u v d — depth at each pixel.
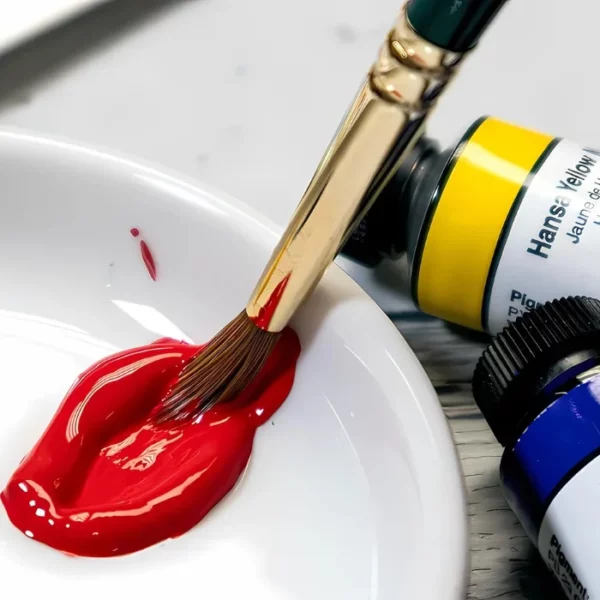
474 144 0.31
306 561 0.28
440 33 0.20
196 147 0.43
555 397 0.26
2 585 0.27
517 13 0.53
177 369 0.32
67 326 0.34
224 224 0.32
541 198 0.30
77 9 0.45
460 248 0.31
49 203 0.33
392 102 0.22
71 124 0.42
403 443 0.27
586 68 0.50
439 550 0.24
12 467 0.30
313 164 0.43
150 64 0.46
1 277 0.35
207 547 0.29
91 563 0.28
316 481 0.30
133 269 0.34
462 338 0.37
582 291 0.30
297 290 0.28
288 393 0.31
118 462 0.30
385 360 0.28
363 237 0.34
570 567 0.25
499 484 0.32
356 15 0.51
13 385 0.32
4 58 0.44
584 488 0.24
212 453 0.30
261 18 0.50
